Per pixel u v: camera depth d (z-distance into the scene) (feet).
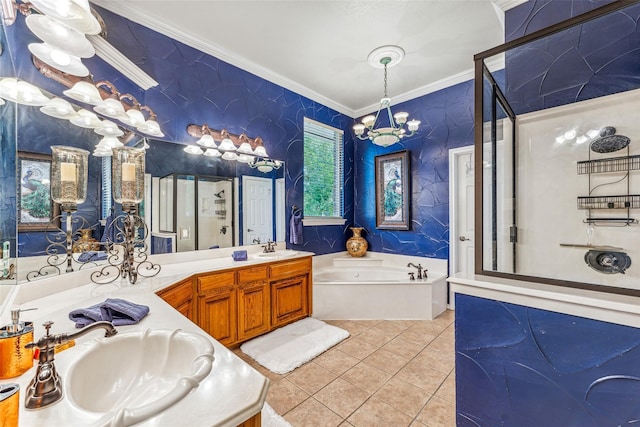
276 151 10.93
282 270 9.08
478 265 5.08
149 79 7.19
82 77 5.52
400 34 8.28
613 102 5.46
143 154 6.68
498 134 5.78
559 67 5.99
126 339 3.06
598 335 3.52
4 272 3.98
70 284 5.21
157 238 7.66
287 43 8.71
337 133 13.70
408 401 5.71
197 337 3.05
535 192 6.23
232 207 9.50
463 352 4.73
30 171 4.59
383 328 9.36
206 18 7.56
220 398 2.07
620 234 5.40
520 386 4.15
